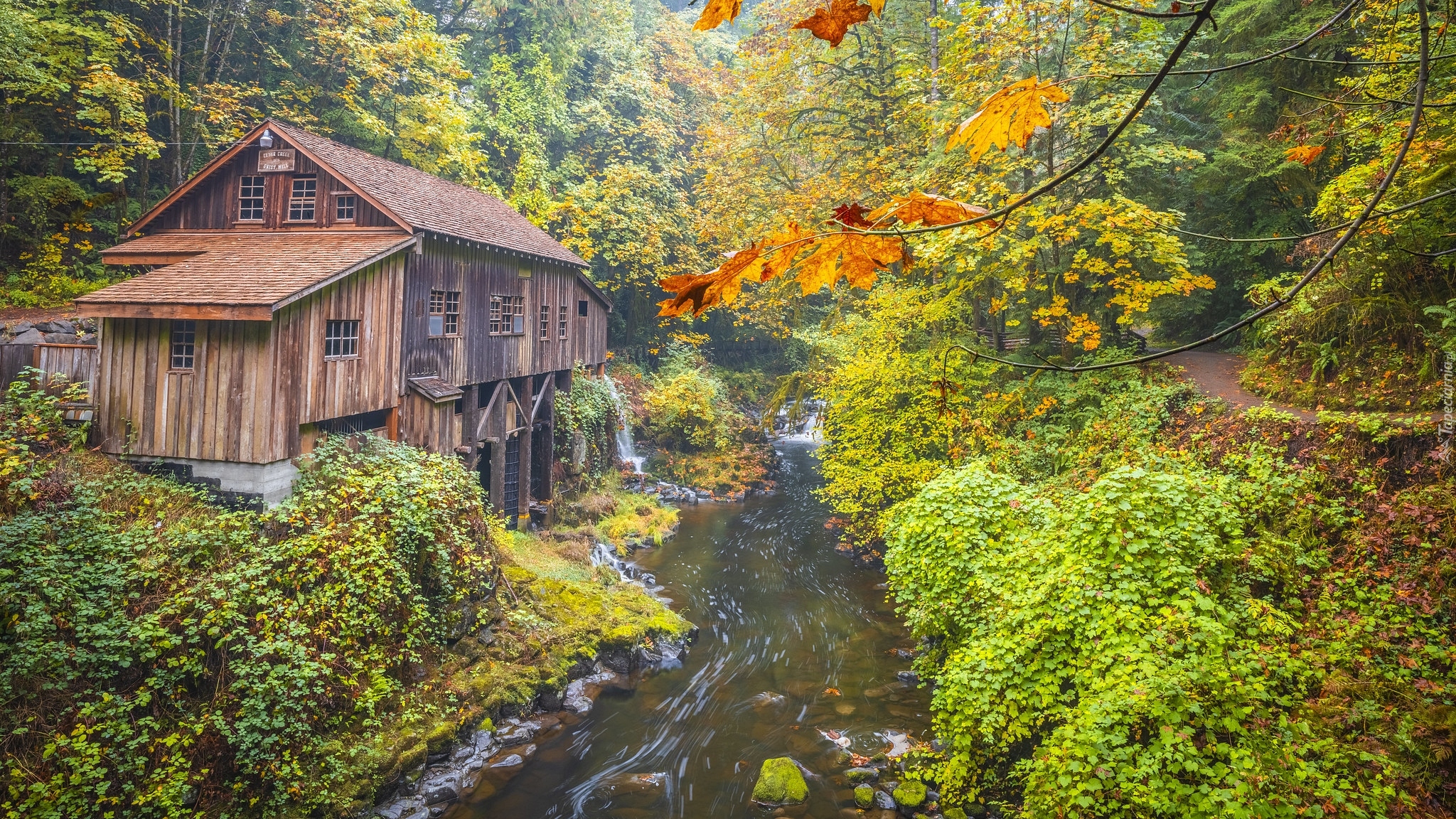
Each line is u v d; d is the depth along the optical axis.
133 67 17.06
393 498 9.63
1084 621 6.35
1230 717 5.24
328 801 7.37
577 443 19.55
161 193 18.47
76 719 6.52
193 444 9.59
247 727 7.20
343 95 18.86
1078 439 10.88
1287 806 4.68
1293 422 8.49
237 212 12.72
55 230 15.66
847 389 14.87
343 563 8.80
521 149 25.14
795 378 19.67
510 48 27.34
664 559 16.17
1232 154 11.68
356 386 11.08
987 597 7.42
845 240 1.55
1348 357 9.47
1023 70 12.76
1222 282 14.33
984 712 6.61
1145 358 1.55
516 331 15.93
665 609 12.76
